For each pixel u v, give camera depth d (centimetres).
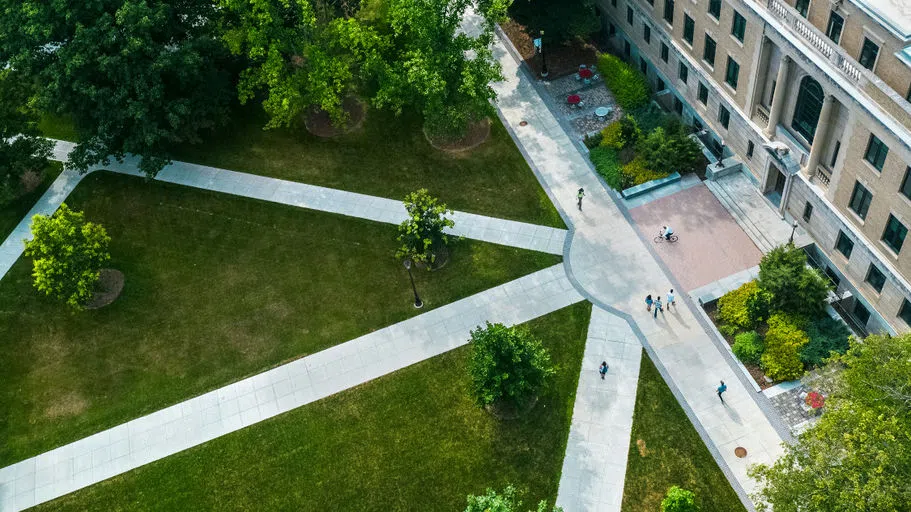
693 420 3756
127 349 4247
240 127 5122
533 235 4522
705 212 4509
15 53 4400
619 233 4478
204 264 4534
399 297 4331
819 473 2822
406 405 3934
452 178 4809
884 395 2859
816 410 3681
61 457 3916
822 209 3991
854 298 4006
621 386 3906
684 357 3969
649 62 5194
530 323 4169
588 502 3575
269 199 4781
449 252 4481
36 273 4109
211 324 4303
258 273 4478
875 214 3600
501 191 4731
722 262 4284
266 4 4353
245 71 4728
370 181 4831
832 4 3425
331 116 4716
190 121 4738
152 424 3984
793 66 3869
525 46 5528
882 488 2612
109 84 4506
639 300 4200
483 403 3634
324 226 4644
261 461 3816
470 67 4516
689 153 4625
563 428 3797
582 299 4238
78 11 4319
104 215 4775
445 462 3738
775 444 3644
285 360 4144
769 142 4172
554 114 5103
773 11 3788
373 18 4847
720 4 4169
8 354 4275
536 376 3669
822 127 3744
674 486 3388
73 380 4159
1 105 4531
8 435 4006
